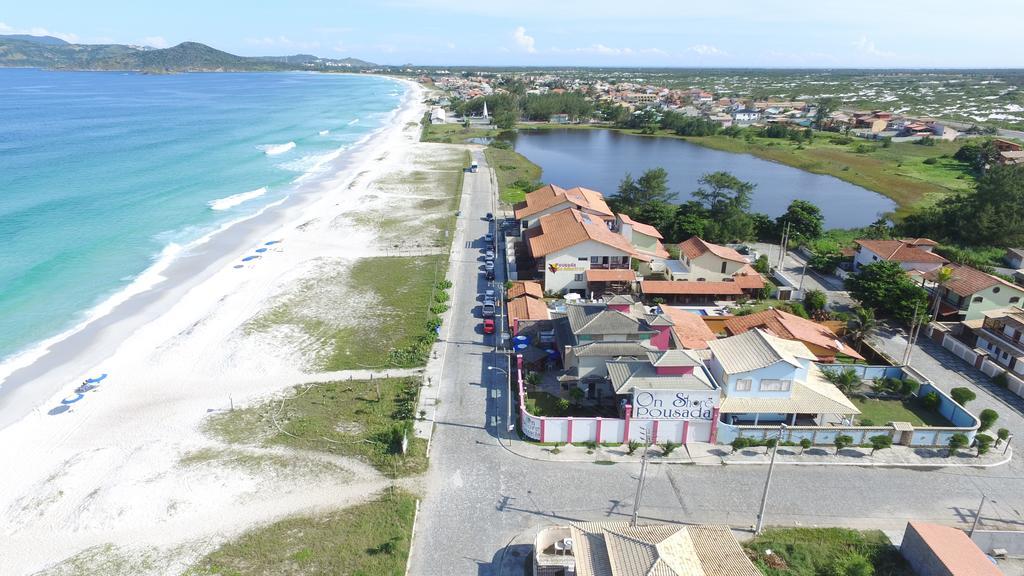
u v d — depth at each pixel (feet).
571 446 150.71
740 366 154.71
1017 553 118.32
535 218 293.84
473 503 131.44
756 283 237.86
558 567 108.78
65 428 159.43
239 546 118.93
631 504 131.13
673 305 236.43
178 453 148.05
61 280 255.70
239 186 426.51
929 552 109.81
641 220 335.67
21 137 565.94
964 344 197.36
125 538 122.01
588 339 172.14
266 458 145.69
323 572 112.16
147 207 363.15
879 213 418.31
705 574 101.09
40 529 124.77
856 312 217.97
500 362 190.90
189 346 200.75
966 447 149.38
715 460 145.28
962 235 313.12
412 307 231.09
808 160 603.67
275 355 195.62
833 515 128.36
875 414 165.37
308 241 310.65
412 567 114.93
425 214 362.53
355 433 155.12
